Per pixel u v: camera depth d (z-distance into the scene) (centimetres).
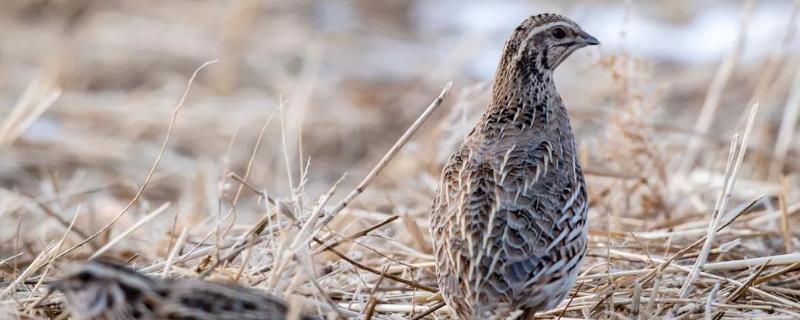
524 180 1051
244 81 2339
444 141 1627
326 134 2125
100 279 898
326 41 2566
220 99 2225
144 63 2400
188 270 1104
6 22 2633
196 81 2344
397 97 2281
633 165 1520
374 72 2423
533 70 1162
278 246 1061
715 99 1767
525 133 1130
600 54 1572
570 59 2391
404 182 1738
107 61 2398
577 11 2670
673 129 1684
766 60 2242
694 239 1331
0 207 1603
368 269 1128
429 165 1702
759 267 1161
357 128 2136
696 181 1605
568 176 1081
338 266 1201
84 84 2325
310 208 1197
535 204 1034
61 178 1852
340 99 2236
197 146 2061
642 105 1527
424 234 1409
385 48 2586
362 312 1080
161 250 1348
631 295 1141
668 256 1254
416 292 1174
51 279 1148
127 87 2341
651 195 1479
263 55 2438
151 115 2125
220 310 903
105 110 2133
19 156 1917
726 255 1282
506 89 1161
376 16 2811
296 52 2480
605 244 1301
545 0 2805
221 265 1117
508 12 2792
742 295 1148
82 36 2519
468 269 1000
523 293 998
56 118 2133
